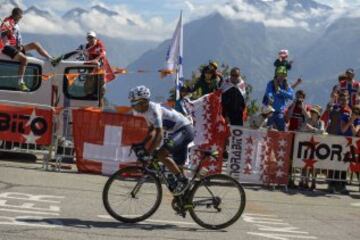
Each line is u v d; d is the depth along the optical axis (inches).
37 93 981.2
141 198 562.6
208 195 566.6
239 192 571.8
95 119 844.6
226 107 870.4
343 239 565.9
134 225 554.3
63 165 880.3
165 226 561.9
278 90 908.0
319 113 1010.1
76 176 804.0
